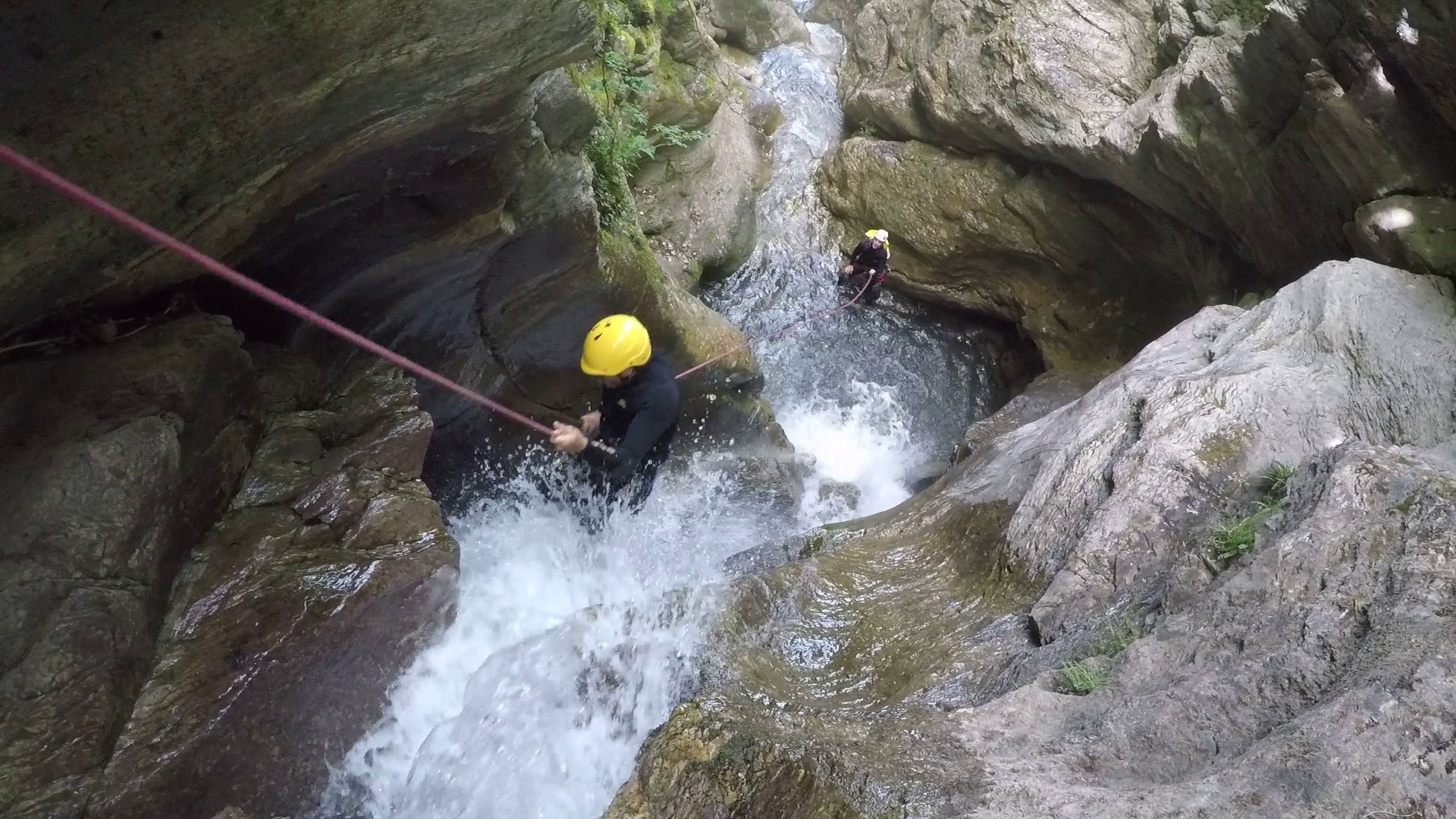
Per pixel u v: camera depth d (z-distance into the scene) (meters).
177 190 3.20
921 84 11.42
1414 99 5.68
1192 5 8.64
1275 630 3.08
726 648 4.21
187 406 3.55
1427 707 2.42
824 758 2.90
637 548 6.71
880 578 5.04
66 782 3.16
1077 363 9.88
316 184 3.84
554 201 5.25
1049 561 4.60
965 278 11.05
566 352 6.60
